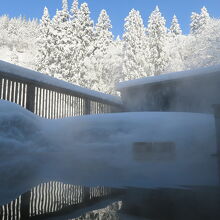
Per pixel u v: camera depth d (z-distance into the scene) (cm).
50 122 702
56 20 3800
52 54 3381
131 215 169
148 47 3344
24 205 196
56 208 188
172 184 277
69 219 162
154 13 3800
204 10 4938
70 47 3356
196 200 210
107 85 2955
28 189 256
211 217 164
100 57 3206
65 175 341
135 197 222
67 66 3275
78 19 4131
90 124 645
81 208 188
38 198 220
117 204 199
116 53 3372
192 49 3275
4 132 530
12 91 704
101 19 4791
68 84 892
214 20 3075
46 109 827
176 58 3200
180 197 222
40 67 3503
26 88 754
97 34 4619
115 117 646
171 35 4741
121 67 3222
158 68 3291
